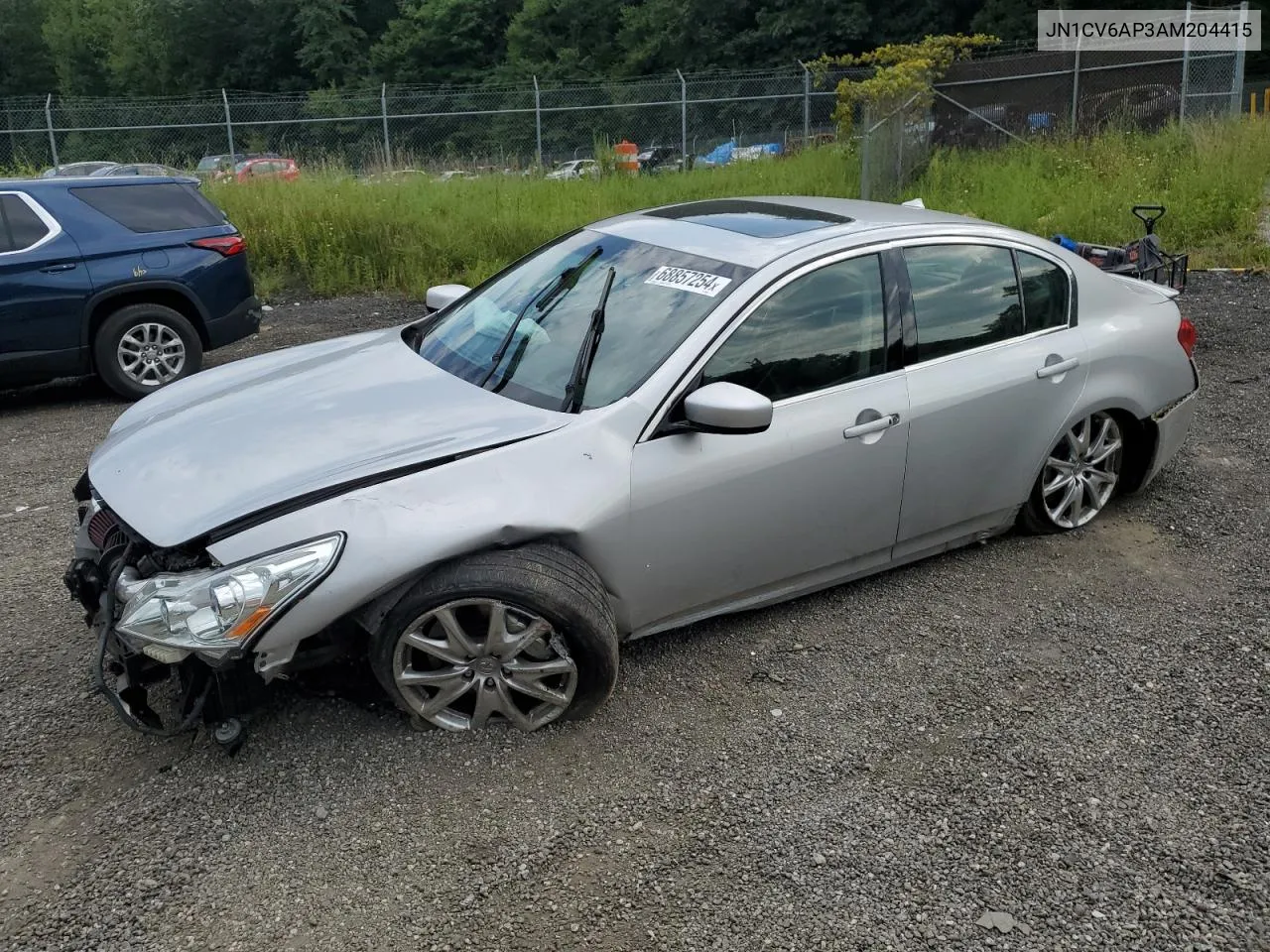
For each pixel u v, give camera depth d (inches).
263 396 158.2
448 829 122.7
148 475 138.9
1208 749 137.2
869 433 159.6
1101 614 170.7
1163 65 750.5
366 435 141.5
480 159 806.5
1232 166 564.1
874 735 140.3
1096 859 118.2
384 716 142.6
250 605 121.6
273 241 521.7
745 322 150.9
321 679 144.7
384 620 131.2
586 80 1925.4
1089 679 152.7
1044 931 108.4
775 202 191.2
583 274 170.6
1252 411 270.4
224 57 2373.3
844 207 185.2
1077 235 498.9
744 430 137.7
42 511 225.0
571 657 135.9
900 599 175.8
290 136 858.1
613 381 147.7
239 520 126.3
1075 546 194.4
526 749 136.7
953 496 174.6
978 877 115.7
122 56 2411.4
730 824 123.7
